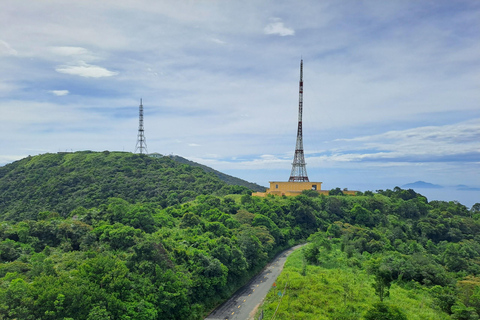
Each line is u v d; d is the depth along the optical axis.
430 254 151.50
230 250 115.88
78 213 134.25
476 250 168.88
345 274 112.06
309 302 89.75
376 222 199.62
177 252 103.56
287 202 199.50
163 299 83.62
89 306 69.88
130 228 106.88
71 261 89.12
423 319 82.94
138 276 86.56
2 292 66.12
